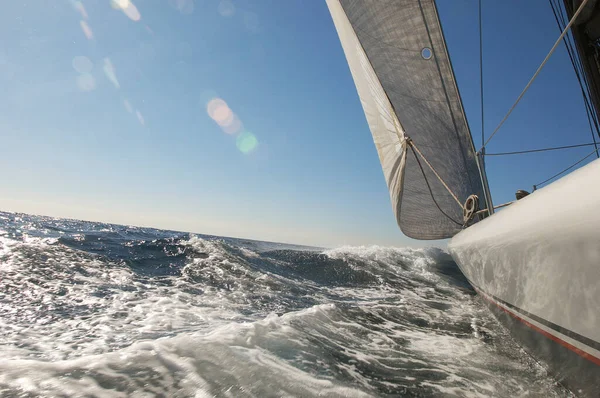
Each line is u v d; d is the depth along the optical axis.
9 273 4.31
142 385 1.72
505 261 2.56
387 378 2.41
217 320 3.45
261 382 1.95
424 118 6.34
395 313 4.70
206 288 4.90
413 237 6.77
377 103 6.73
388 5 6.13
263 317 3.79
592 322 1.53
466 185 6.20
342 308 4.46
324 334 3.24
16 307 3.26
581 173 1.62
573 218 1.44
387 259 10.77
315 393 1.95
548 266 1.79
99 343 2.61
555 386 2.32
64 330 2.83
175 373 1.88
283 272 7.29
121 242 7.70
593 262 1.37
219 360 2.13
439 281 8.54
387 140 6.58
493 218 3.06
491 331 3.97
